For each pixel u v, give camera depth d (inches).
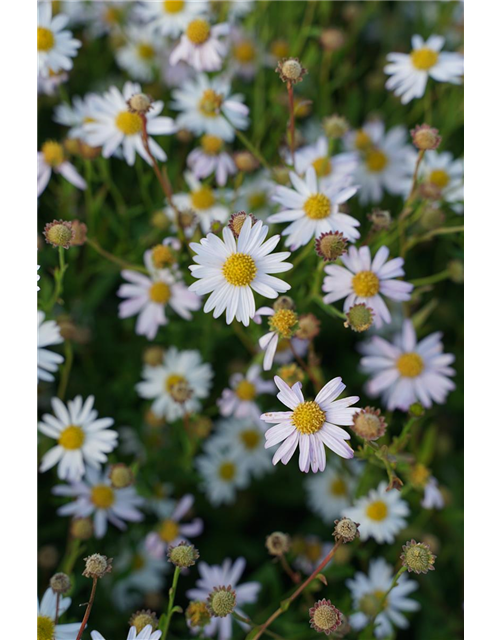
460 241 18.0
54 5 19.5
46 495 18.1
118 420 19.3
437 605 19.0
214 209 18.3
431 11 25.6
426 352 17.2
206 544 19.2
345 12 23.5
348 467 18.7
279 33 23.3
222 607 13.4
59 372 19.2
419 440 20.2
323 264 14.9
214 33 18.2
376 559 18.5
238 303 13.1
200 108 18.5
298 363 17.6
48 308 15.6
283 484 19.8
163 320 17.6
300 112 20.3
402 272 14.9
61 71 18.0
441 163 19.5
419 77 18.8
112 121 17.3
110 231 20.1
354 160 17.9
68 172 17.4
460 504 19.7
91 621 17.3
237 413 17.9
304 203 15.0
